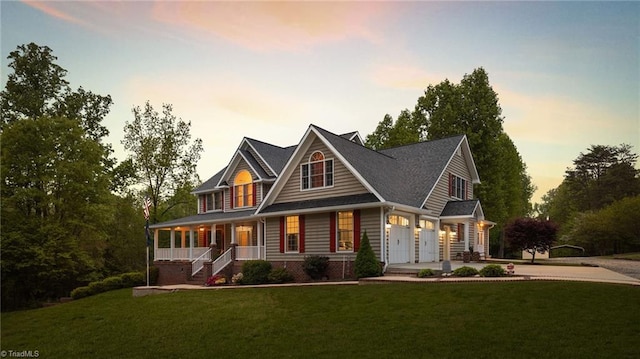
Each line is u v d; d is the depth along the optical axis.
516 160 41.44
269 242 24.25
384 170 24.22
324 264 20.89
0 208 25.88
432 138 40.31
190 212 57.00
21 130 27.44
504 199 39.44
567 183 72.38
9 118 33.25
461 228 28.06
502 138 40.25
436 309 12.30
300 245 22.61
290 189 24.17
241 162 30.53
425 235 24.31
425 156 28.09
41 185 28.14
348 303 13.97
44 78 35.00
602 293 12.38
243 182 30.27
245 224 29.55
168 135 40.81
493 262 26.55
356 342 10.49
